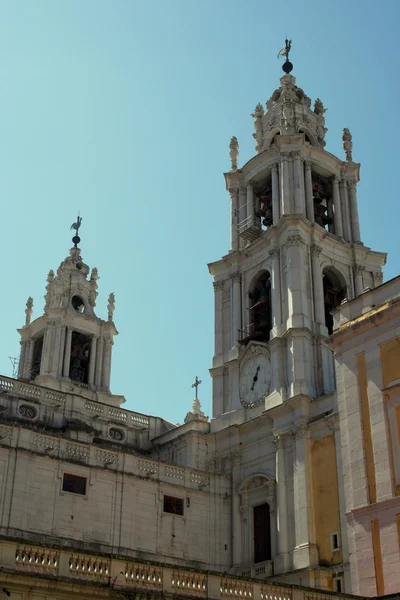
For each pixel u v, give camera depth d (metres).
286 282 52.56
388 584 30.81
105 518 42.25
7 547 25.03
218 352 55.62
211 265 58.47
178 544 44.97
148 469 45.72
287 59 66.00
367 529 32.19
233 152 62.97
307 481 44.81
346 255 56.25
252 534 47.34
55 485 41.12
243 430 50.62
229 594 28.72
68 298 66.56
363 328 35.25
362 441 33.75
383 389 33.50
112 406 54.06
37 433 41.88
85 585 25.64
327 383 48.84
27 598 24.58
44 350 63.16
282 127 59.59
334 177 59.62
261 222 60.09
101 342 66.12
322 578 41.50
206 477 48.69
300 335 49.81
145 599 26.48
